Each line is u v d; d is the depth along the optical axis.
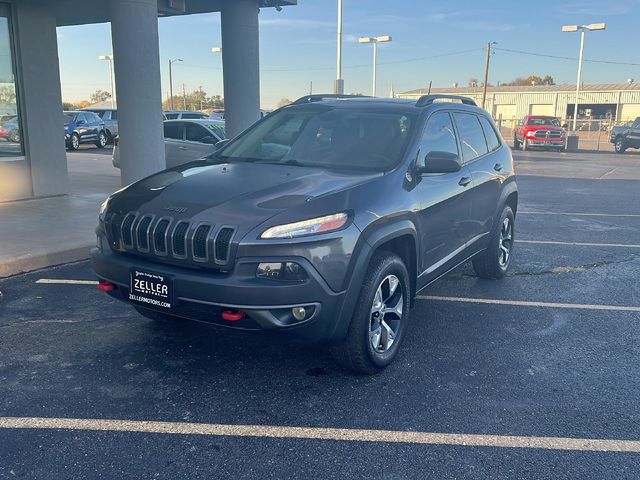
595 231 9.66
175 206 3.88
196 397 3.84
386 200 4.12
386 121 4.95
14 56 10.14
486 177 5.87
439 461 3.20
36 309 5.38
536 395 3.96
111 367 4.25
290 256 3.54
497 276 6.63
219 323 3.70
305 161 4.73
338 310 3.75
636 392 4.03
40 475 3.01
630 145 31.72
